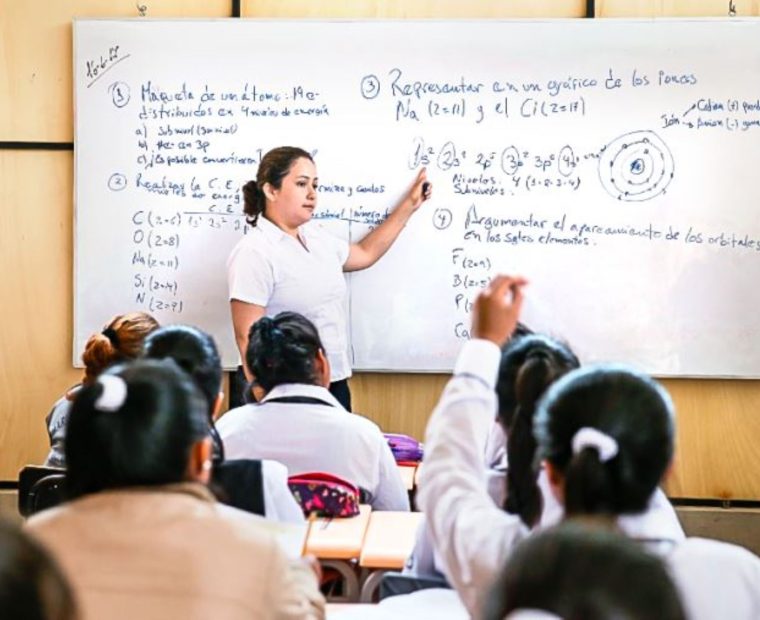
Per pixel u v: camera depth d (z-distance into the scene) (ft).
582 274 17.70
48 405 18.37
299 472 11.82
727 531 17.95
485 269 17.76
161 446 6.52
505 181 17.63
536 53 17.48
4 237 18.22
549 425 6.41
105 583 6.16
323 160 17.74
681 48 17.43
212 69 17.75
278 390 11.94
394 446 14.88
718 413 17.97
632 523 6.20
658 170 17.54
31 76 18.02
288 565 6.55
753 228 17.54
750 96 17.43
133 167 17.92
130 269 18.03
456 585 7.07
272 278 16.84
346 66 17.63
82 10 17.98
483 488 7.22
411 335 17.87
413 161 17.69
